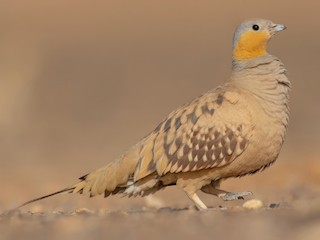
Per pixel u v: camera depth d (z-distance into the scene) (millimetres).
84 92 36062
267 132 12617
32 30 41906
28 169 25047
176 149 12531
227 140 12500
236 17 43656
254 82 12836
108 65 39250
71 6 45781
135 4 46000
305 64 37750
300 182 18828
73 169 24828
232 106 12602
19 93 33594
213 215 11359
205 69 38625
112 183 12812
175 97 35750
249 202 12383
